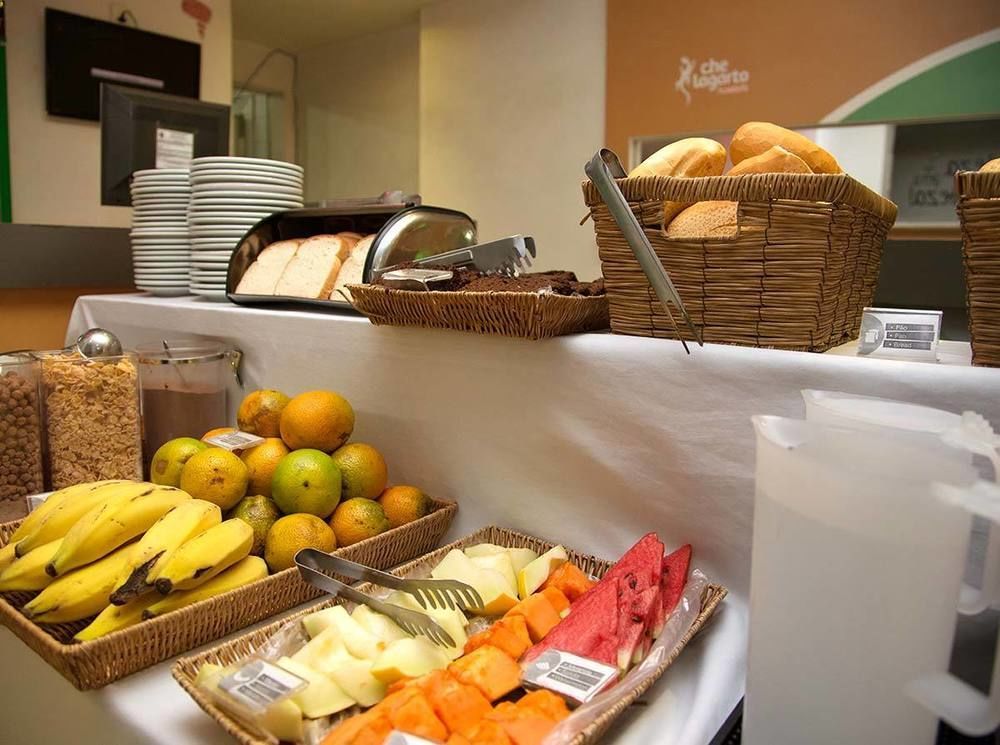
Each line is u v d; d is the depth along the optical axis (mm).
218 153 1844
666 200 734
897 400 645
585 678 594
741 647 683
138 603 707
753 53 2488
